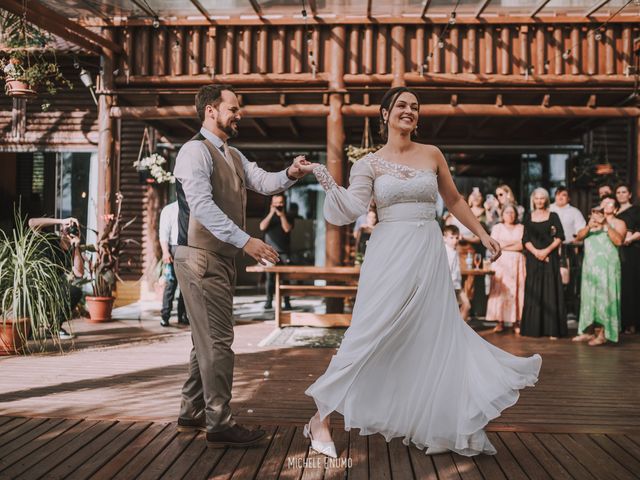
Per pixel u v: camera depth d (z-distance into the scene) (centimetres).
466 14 708
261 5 684
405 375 262
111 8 703
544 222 623
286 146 943
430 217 278
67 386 389
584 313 591
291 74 736
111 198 778
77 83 940
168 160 964
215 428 266
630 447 280
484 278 775
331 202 272
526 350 552
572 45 717
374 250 274
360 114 736
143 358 489
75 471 242
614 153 918
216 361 265
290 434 293
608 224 584
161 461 254
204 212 254
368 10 700
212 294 264
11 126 948
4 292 504
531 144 930
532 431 302
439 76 723
